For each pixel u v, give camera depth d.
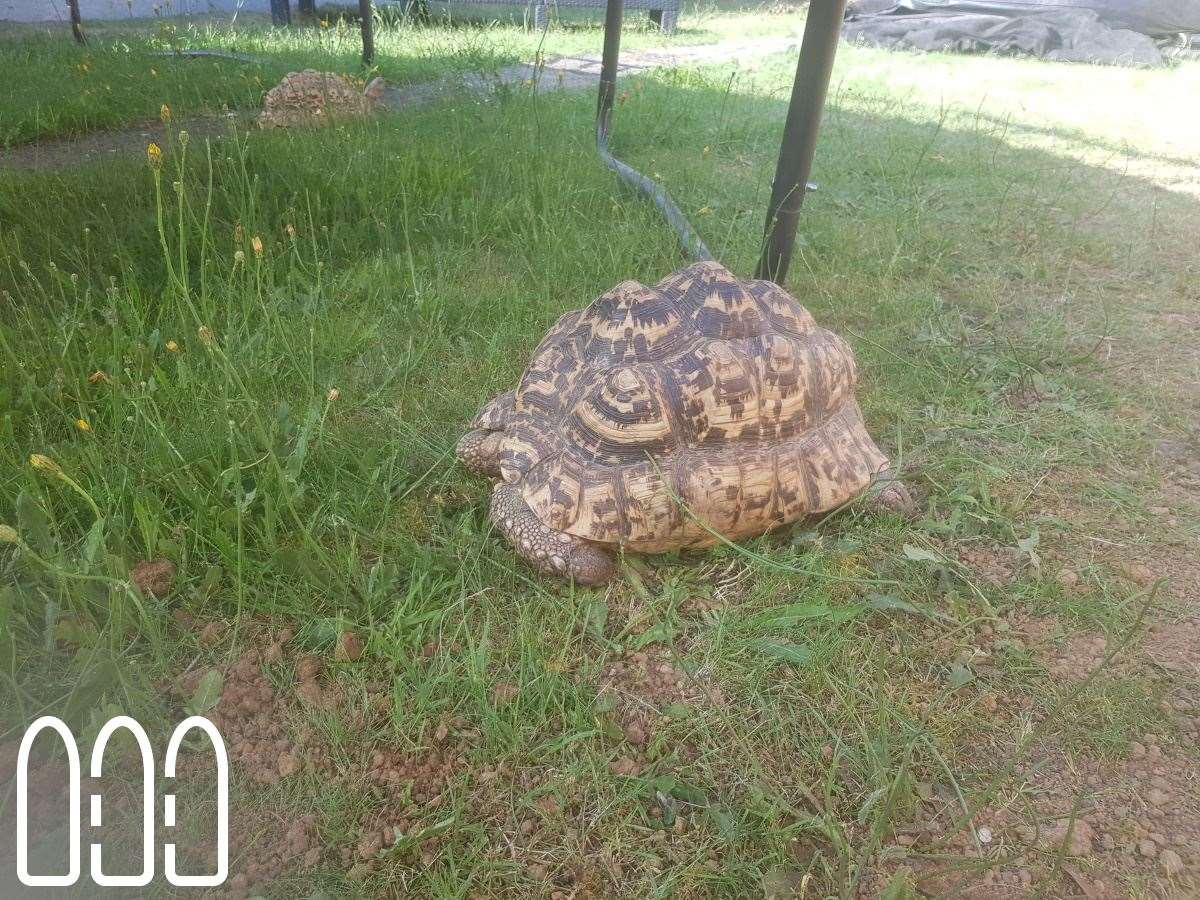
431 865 0.53
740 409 0.75
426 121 2.05
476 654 0.65
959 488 0.88
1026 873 0.53
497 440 0.83
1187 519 0.86
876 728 0.63
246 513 0.76
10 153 1.82
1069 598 0.75
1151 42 4.18
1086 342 1.21
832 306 1.29
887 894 0.48
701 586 0.76
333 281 1.23
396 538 0.77
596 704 0.64
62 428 0.88
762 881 0.52
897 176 1.92
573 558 0.72
